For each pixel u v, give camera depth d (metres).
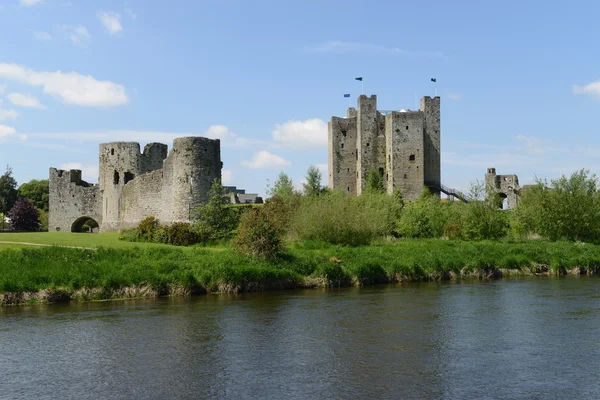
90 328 23.64
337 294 32.88
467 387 16.77
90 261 33.66
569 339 22.09
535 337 22.39
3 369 18.31
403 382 17.14
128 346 20.94
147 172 65.88
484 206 59.09
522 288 35.34
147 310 27.50
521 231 63.00
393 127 111.62
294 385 16.86
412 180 111.56
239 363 18.92
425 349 20.62
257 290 34.16
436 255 42.94
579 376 17.77
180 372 18.00
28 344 21.17
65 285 30.25
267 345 21.11
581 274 43.53
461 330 23.52
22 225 99.00
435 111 116.81
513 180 104.31
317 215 47.97
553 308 28.31
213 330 23.41
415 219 63.38
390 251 44.19
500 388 16.72
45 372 18.03
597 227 57.38
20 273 30.39
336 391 16.39
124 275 31.75
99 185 74.62
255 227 37.84
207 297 31.64
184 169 57.84
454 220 64.12
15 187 113.75
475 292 33.56
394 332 23.14
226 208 52.78
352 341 21.69
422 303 29.67
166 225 52.22
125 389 16.58
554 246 50.38
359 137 116.38
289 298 31.30
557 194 58.53
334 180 119.25
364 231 48.16
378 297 31.67
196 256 36.72
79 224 83.88
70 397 16.00
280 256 38.00
